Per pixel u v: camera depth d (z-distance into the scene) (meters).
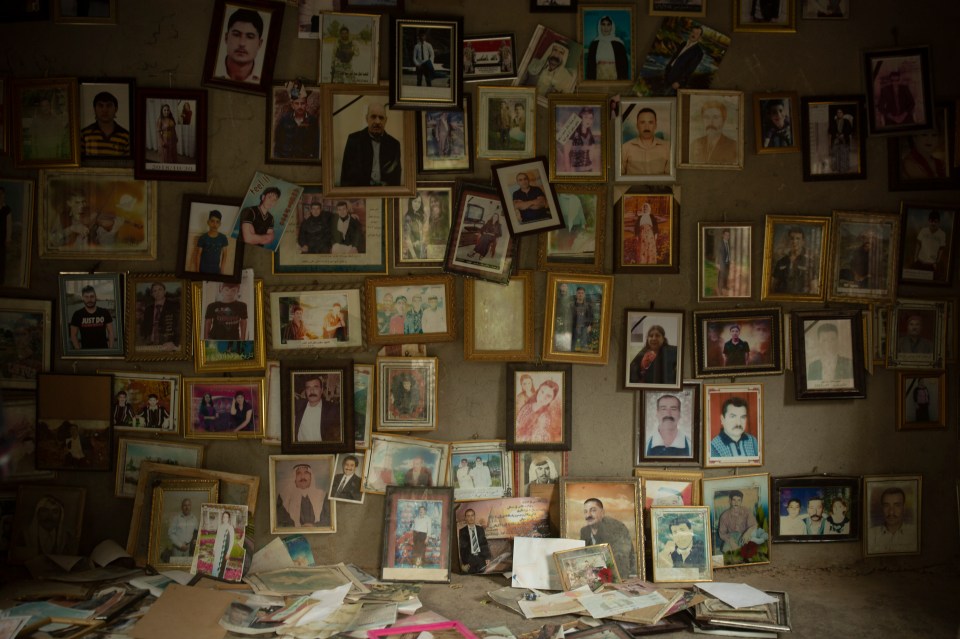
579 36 4.50
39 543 4.48
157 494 4.45
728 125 4.57
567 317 4.60
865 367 4.74
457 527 4.59
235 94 4.46
